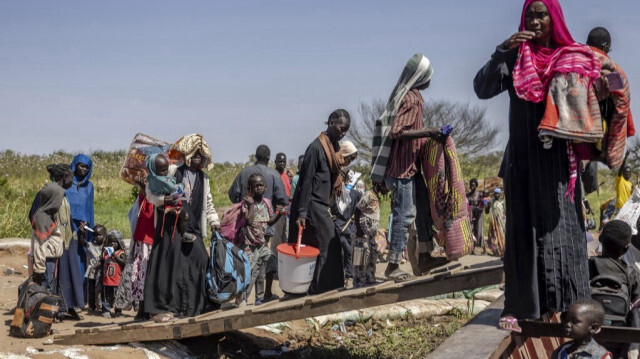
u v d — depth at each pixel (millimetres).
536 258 4578
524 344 5230
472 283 5988
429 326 10109
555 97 4328
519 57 4523
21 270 11352
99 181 32406
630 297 5633
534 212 4559
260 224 8938
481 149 49000
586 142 4512
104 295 8969
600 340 4867
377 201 10055
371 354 8641
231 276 7578
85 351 7055
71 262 8625
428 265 6531
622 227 5629
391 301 6246
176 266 7422
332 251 7094
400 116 6262
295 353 8500
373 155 6453
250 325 6895
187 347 8125
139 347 7512
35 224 7820
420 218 6465
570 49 4410
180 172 7559
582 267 4586
